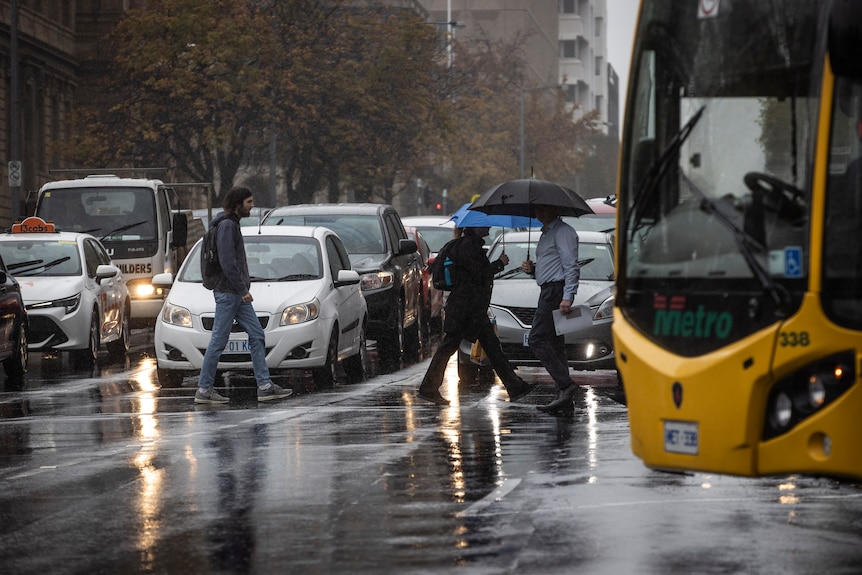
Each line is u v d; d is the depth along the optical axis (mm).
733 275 18344
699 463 18312
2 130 126188
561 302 34531
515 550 18609
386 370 50875
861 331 17422
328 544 19234
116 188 70750
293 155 135000
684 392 18391
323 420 33906
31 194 71375
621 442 29141
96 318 54031
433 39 139375
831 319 17547
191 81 121500
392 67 134875
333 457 27453
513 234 47375
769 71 18547
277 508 22000
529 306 43250
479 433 30984
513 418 33938
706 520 20500
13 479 25203
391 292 52438
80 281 53406
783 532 19609
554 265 34688
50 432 32281
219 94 121688
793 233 17906
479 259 36344
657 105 19844
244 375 47938
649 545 18797
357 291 46812
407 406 37156
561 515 21016
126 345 59438
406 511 21594
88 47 150125
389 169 137875
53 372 51125
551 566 17625
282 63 127000
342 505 22188
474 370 44250
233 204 38875
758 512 21078
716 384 18078
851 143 17891
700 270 18750
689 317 18766
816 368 17609
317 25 130500
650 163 19844
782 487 23281
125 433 31875
